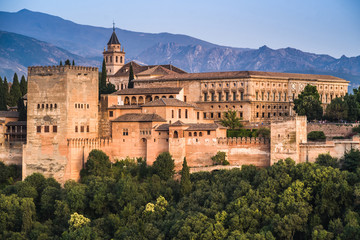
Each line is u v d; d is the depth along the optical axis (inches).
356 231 7495.1
